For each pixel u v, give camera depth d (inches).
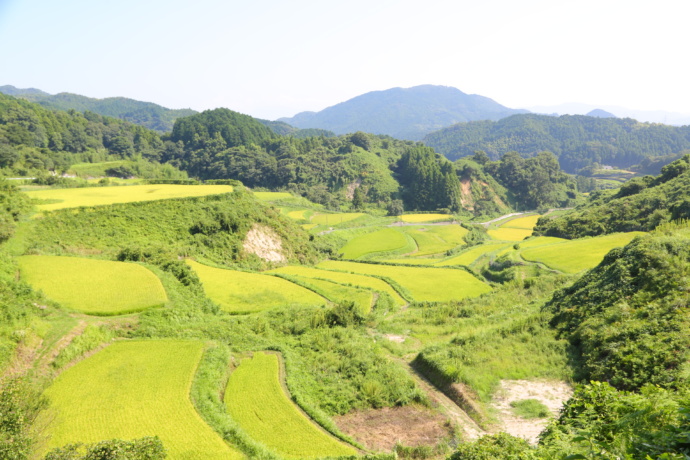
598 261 2377.0
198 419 925.8
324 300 2015.3
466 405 1055.6
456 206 6988.2
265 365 1246.3
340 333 1536.7
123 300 1502.2
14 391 714.8
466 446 714.8
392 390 1148.5
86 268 1755.7
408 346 1510.8
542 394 1051.9
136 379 1082.1
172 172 7455.7
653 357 952.3
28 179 3533.5
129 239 2266.2
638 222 3024.1
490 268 2810.0
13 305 1247.5
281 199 5802.2
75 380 1067.3
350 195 7598.4
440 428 987.3
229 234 2635.3
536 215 7076.8
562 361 1170.6
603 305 1315.2
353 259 3459.6
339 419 1041.5
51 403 959.0
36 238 2004.2
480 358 1238.9
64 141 7155.5
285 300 1937.7
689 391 552.7
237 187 3523.6
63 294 1497.3
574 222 3491.6
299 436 920.3
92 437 847.7
